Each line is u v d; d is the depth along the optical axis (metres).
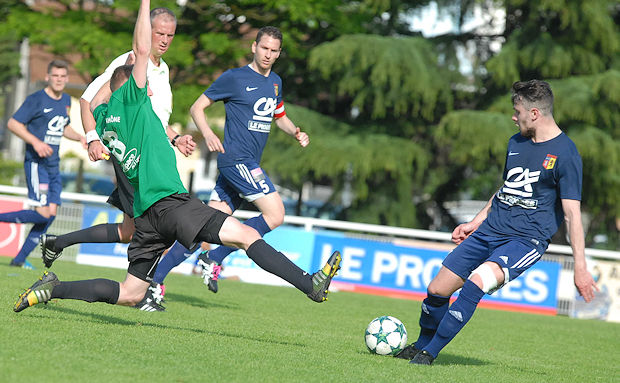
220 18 82.12
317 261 48.91
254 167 25.56
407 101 81.88
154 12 21.73
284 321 25.83
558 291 49.06
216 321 22.98
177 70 79.19
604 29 77.12
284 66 87.19
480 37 86.06
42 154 32.84
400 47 78.75
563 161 17.16
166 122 22.89
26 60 118.50
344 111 91.94
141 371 13.17
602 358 25.42
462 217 92.88
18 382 11.45
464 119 73.81
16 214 34.94
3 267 34.88
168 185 16.86
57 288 17.20
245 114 25.34
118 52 70.94
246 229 16.80
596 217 85.06
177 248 26.23
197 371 13.67
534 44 76.50
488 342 26.78
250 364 14.97
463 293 17.39
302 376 14.26
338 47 77.75
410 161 80.75
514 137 18.12
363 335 24.08
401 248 49.19
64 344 14.85
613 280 49.41
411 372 16.25
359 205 82.56
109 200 19.94
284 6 76.00
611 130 77.25
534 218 17.56
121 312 22.12
